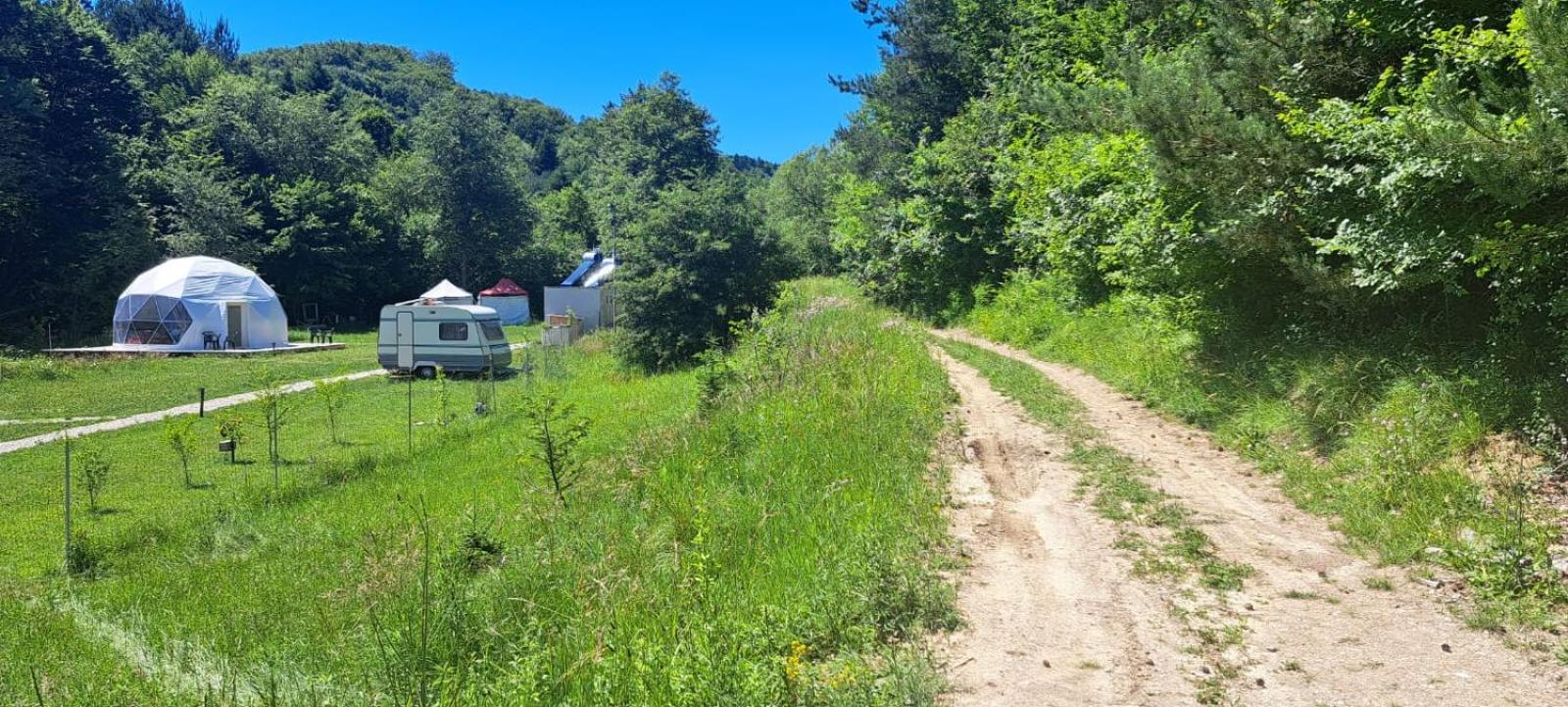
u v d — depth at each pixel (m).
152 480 14.57
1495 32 6.11
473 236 72.88
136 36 111.62
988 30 32.47
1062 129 11.94
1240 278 10.50
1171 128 8.89
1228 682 3.87
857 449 8.42
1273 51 8.95
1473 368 7.02
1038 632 4.48
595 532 7.31
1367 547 5.52
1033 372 13.87
